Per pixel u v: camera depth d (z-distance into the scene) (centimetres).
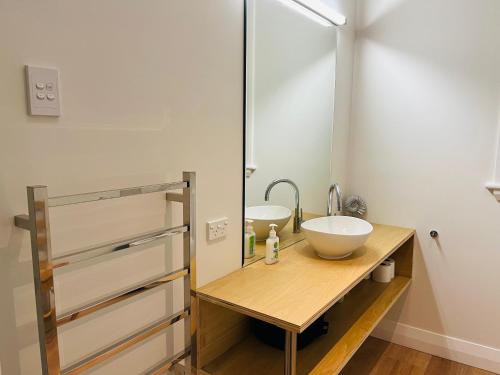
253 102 172
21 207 96
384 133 247
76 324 112
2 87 90
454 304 234
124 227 121
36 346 102
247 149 172
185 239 135
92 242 113
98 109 110
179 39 132
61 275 107
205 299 145
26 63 94
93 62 108
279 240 203
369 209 257
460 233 227
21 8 92
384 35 241
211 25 145
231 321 168
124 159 119
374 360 236
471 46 213
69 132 104
